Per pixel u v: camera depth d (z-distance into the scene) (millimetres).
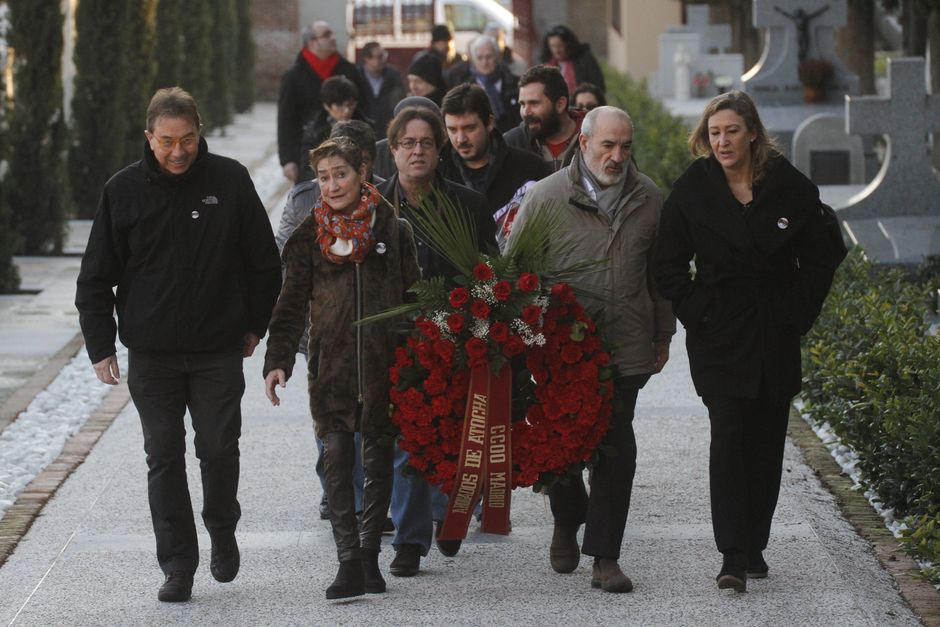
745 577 10305
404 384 10195
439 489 11422
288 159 23844
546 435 10219
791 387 10266
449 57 36438
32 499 13086
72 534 12062
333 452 10242
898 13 41156
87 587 10711
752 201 10039
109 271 10266
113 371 10305
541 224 10164
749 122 10008
